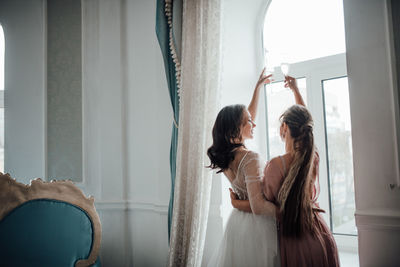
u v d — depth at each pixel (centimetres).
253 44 227
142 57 242
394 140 134
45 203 185
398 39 134
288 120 146
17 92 254
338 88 198
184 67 184
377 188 136
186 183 182
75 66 252
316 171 147
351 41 143
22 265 174
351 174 192
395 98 133
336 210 197
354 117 141
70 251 181
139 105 242
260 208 141
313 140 142
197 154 174
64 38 254
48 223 182
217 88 173
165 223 216
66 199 190
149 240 233
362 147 140
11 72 255
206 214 174
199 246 171
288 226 137
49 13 256
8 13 258
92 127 248
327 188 199
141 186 239
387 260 133
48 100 252
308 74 209
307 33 214
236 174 154
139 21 245
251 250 142
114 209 242
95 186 246
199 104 175
